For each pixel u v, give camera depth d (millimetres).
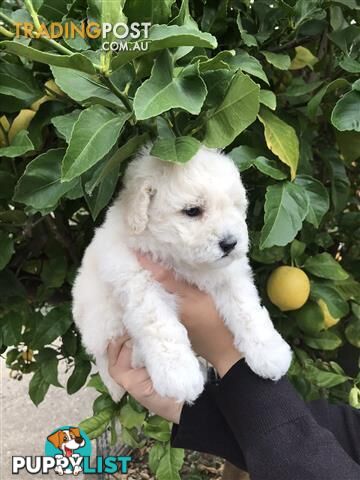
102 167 348
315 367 536
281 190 416
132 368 426
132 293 382
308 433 338
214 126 351
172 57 331
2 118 447
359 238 590
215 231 342
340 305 500
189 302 404
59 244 556
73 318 492
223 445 401
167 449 530
